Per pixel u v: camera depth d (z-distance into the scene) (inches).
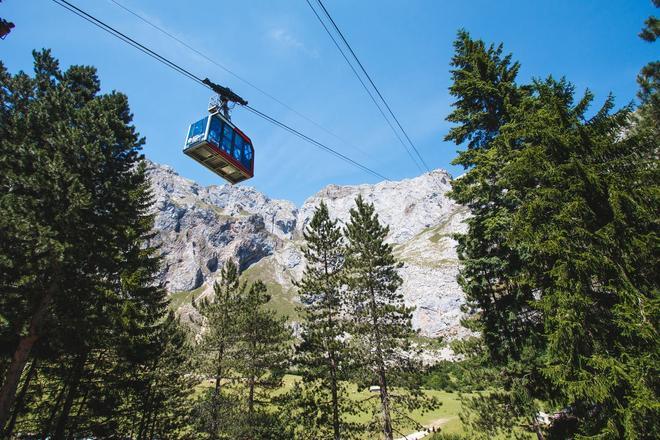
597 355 391.2
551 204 467.2
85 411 1002.7
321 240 1275.8
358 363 1033.5
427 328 5457.7
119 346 955.3
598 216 441.7
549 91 542.3
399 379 990.4
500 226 642.8
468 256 792.9
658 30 581.3
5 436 808.3
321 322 1111.6
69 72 1050.1
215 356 1218.6
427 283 6067.9
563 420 596.1
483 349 756.0
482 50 787.4
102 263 828.6
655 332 350.9
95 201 806.5
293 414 1099.9
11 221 685.3
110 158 920.3
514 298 684.7
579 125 466.3
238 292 1382.9
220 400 1121.4
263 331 1270.9
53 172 756.6
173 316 1540.4
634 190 411.8
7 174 755.4
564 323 413.4
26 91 939.3
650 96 590.9
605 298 438.6
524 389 641.6
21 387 933.8
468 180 720.3
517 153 539.5
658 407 329.7
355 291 1126.4
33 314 719.7
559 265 453.7
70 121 920.3
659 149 456.8
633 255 399.2
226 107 582.9
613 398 371.6
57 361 891.4
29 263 721.0
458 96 810.2
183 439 1185.4
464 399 816.3
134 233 1055.6
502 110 748.0
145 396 1188.5
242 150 594.9
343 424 1008.9
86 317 781.9
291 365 1221.7
